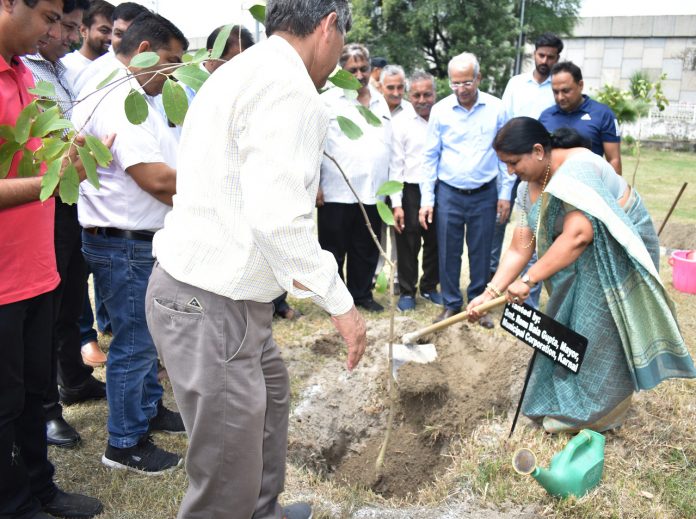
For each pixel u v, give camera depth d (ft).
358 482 10.23
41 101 6.84
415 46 65.87
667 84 69.00
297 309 16.21
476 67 14.30
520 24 65.46
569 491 8.71
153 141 8.22
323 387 11.94
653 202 29.40
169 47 8.30
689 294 17.10
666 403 11.16
